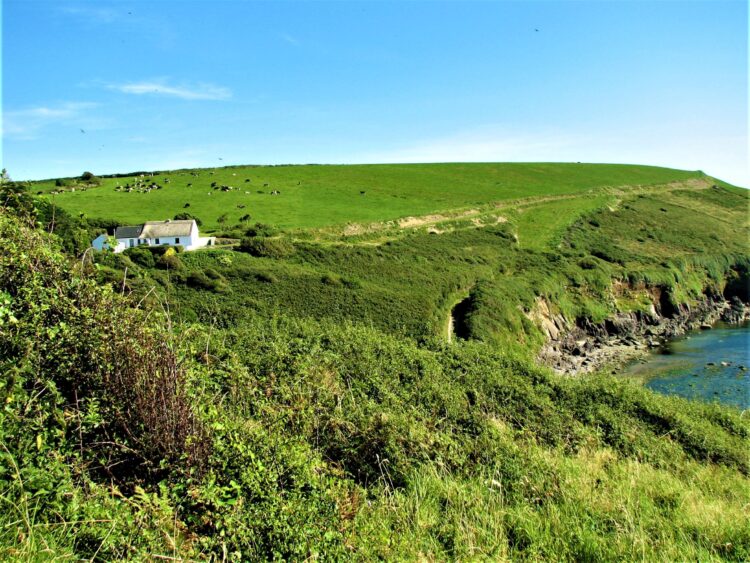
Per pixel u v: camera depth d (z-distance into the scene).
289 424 8.50
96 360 6.21
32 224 7.51
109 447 5.73
